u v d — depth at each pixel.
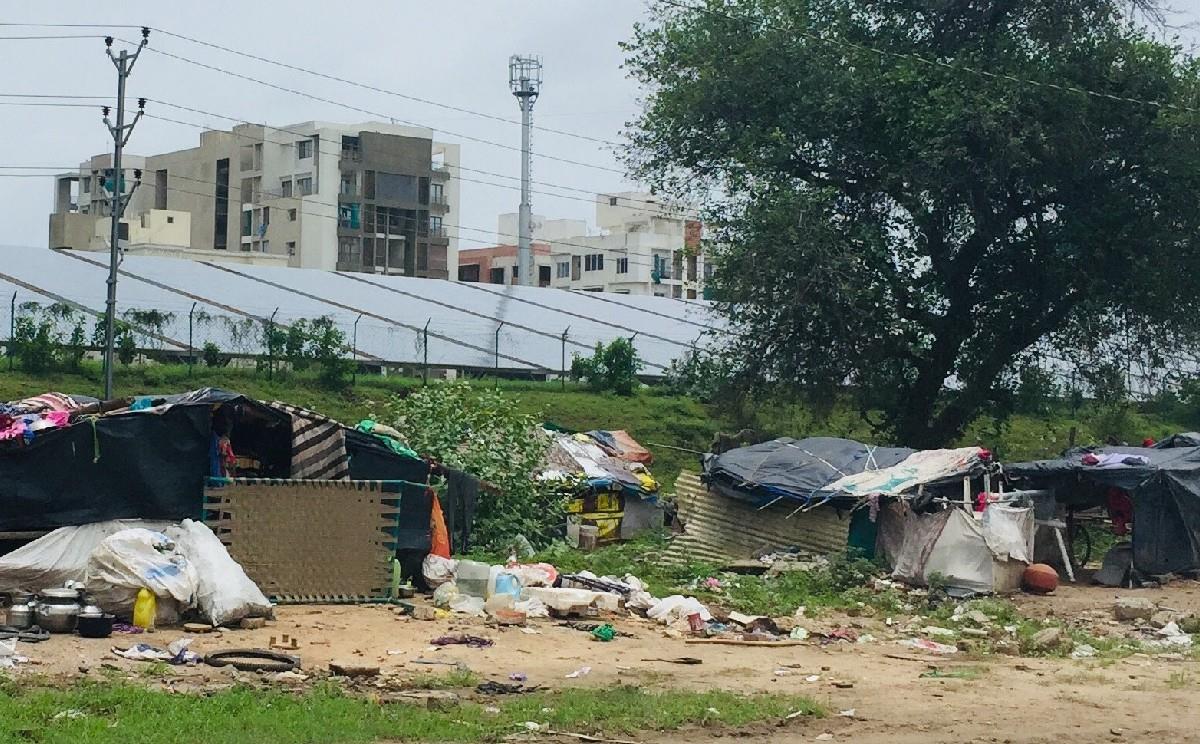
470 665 14.15
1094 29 34.12
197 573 15.52
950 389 39.59
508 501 25.25
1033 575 22.98
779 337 34.12
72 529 16.48
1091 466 25.20
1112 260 33.97
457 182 97.62
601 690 12.93
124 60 32.78
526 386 40.72
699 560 24.61
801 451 25.91
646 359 45.44
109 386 31.50
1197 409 47.34
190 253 77.94
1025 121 31.98
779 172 34.66
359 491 17.84
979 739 11.43
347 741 10.38
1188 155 32.12
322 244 86.69
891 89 33.06
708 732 11.38
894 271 34.34
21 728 9.94
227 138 92.25
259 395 35.16
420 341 40.91
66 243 81.56
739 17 34.69
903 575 22.97
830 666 15.34
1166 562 24.77
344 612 17.12
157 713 10.81
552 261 104.38
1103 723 12.32
